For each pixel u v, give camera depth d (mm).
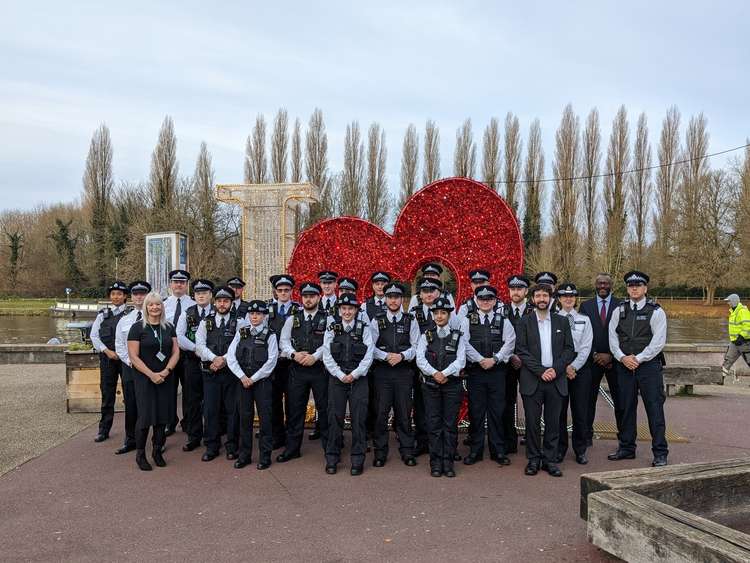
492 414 6191
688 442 6934
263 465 5984
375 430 6246
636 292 6145
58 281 51188
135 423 6539
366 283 7754
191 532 4332
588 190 38719
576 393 6238
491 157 39281
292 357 6281
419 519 4605
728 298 12266
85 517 4613
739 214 34250
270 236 8844
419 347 5953
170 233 10070
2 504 4887
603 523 3740
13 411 8406
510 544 4129
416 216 7527
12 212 63844
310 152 38750
